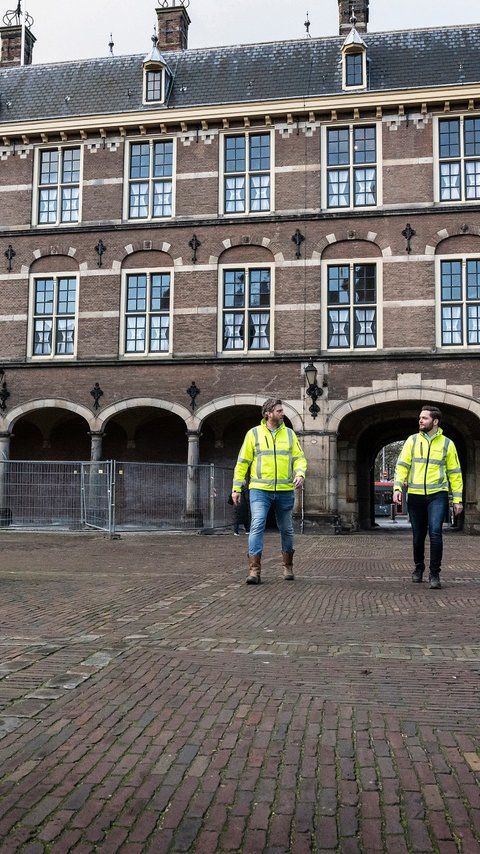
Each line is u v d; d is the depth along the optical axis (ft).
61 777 10.39
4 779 10.35
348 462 78.28
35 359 78.02
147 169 78.89
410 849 8.59
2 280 79.56
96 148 79.25
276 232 75.10
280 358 73.26
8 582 30.78
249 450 30.58
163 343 76.64
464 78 74.64
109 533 59.98
